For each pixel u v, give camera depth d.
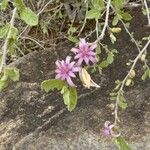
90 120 0.72
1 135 0.73
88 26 0.88
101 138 0.70
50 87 0.50
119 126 0.70
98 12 0.57
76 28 0.84
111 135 0.55
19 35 0.79
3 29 0.54
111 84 0.76
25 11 0.53
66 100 0.50
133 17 0.85
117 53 0.80
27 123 0.74
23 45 0.90
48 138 0.71
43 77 0.80
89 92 0.75
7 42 0.53
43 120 0.74
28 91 0.78
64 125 0.72
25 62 0.83
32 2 0.90
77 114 0.73
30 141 0.72
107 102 0.74
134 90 0.74
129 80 0.59
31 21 0.52
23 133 0.73
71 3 0.87
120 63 0.79
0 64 0.54
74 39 0.73
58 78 0.50
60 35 0.91
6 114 0.76
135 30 0.83
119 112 0.72
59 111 0.74
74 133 0.71
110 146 0.69
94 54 0.52
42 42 0.91
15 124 0.74
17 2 0.52
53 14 0.89
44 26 0.88
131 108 0.72
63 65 0.50
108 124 0.59
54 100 0.76
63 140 0.71
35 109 0.76
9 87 0.79
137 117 0.71
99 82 0.77
